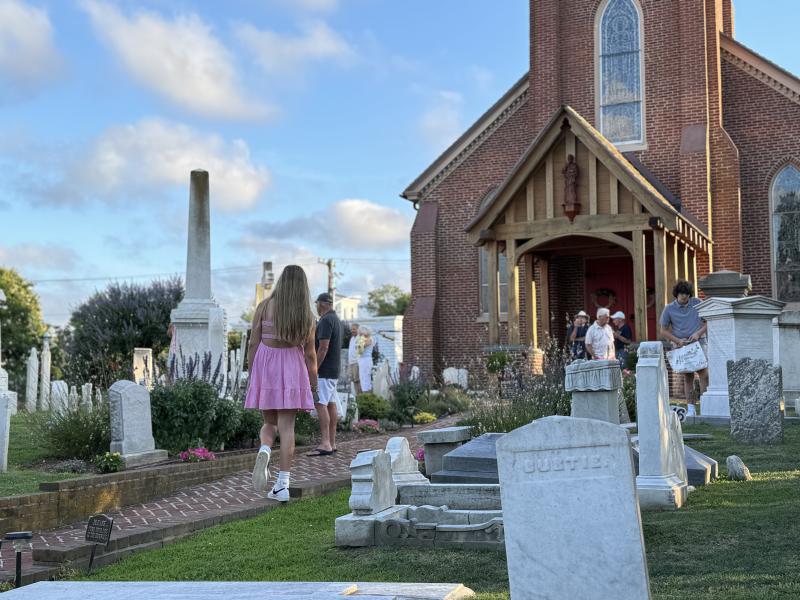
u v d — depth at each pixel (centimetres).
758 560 555
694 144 2595
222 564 654
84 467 1108
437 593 416
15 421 1555
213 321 1745
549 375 1456
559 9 2861
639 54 2758
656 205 2098
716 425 1365
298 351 868
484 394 1572
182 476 1039
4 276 5175
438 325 2941
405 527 659
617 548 406
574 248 2502
